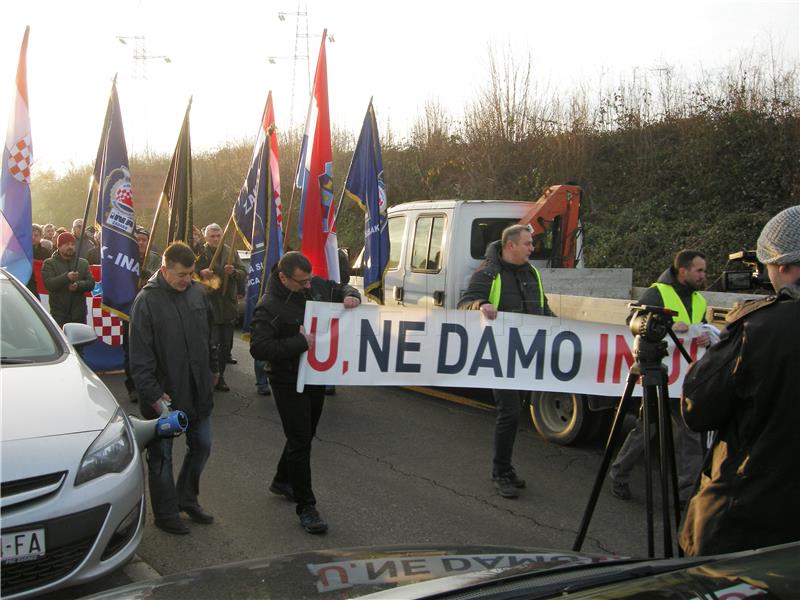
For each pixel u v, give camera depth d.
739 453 2.36
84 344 4.62
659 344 3.05
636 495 5.07
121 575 3.79
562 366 5.00
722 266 11.37
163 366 4.21
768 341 2.21
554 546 4.23
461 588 1.82
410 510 4.77
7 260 6.39
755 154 12.47
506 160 16.23
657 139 14.50
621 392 4.98
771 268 2.38
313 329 4.62
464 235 7.31
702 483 2.57
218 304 7.91
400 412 7.29
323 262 5.62
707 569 1.75
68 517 3.11
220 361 8.03
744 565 1.74
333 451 6.02
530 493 5.10
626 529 4.50
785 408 2.21
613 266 12.61
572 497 5.03
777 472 2.25
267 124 6.27
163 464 4.30
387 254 6.03
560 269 7.00
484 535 4.38
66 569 3.13
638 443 4.82
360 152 5.94
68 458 3.21
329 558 2.24
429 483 5.28
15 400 3.47
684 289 4.97
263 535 4.36
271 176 6.24
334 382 4.66
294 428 4.36
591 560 2.12
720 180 12.77
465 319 4.91
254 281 6.25
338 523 4.55
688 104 14.41
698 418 2.42
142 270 7.21
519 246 5.18
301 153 5.74
